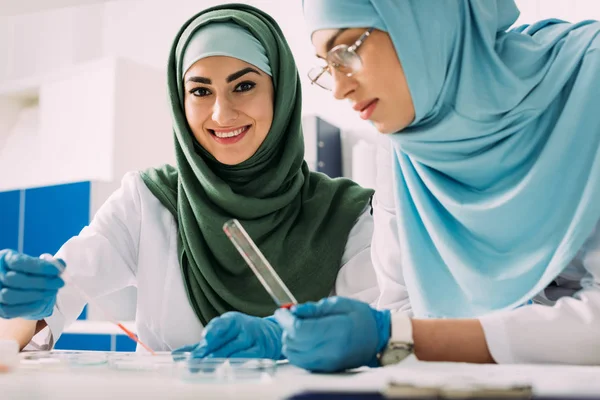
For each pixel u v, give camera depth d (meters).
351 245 1.80
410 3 1.20
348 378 0.75
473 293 1.20
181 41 1.76
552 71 1.19
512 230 1.17
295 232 1.80
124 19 4.02
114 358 0.99
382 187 1.53
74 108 3.59
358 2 1.20
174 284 1.72
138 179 1.83
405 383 0.56
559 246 1.11
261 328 1.04
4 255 1.21
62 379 0.69
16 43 4.38
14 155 4.03
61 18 4.22
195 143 1.80
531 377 0.73
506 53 1.25
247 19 1.79
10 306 1.21
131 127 3.51
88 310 2.94
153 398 0.56
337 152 3.21
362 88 1.21
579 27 1.24
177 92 1.80
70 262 1.62
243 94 1.72
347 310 0.92
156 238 1.75
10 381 0.66
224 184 1.74
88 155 3.50
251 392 0.58
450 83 1.23
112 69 3.46
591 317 0.99
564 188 1.14
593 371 0.85
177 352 1.05
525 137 1.21
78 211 3.21
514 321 1.00
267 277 0.94
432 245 1.31
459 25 1.22
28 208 3.38
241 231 0.95
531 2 2.74
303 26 3.34
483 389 0.55
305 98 3.36
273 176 1.81
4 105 4.08
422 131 1.24
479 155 1.22
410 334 0.96
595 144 1.13
